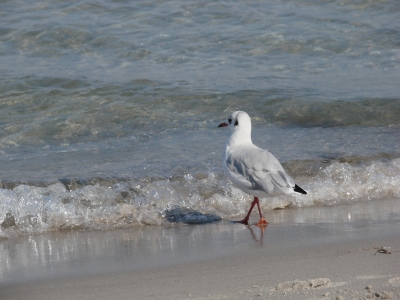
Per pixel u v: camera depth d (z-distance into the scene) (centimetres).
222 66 1927
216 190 1124
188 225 972
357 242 813
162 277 694
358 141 1431
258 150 980
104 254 810
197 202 1073
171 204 1056
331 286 627
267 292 617
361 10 2342
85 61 1919
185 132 1495
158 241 872
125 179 1158
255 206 1067
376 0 2392
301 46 2077
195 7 2272
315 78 1872
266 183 929
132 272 719
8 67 1842
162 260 768
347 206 1064
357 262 714
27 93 1680
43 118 1552
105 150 1366
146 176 1173
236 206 1066
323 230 898
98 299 629
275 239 856
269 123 1580
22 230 942
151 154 1329
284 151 1345
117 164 1257
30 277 716
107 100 1658
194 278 684
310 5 2364
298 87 1786
